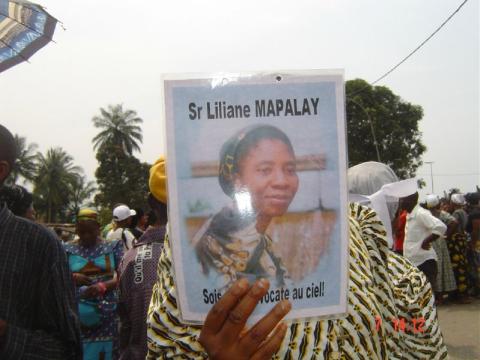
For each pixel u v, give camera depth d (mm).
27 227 2125
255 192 1271
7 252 2057
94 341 4336
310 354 1358
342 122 1310
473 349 6113
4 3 2582
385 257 1645
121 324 2982
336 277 1306
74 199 80688
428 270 6871
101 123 73125
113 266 4578
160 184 2750
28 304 2080
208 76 1265
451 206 11727
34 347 2012
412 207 4898
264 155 1273
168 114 1251
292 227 1285
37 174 75688
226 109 1268
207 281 1261
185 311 1261
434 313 1797
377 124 34906
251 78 1276
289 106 1289
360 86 35500
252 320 1265
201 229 1258
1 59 2723
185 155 1255
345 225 1306
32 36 2748
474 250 9836
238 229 1267
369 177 3154
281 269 1279
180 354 1365
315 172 1294
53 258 2125
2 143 2191
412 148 36875
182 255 1257
